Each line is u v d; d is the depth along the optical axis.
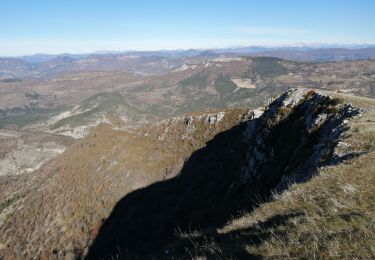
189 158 122.00
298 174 31.39
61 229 132.88
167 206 101.81
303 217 12.14
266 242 10.79
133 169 138.75
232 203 58.38
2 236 152.50
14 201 182.25
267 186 45.62
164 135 156.38
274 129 56.97
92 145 180.75
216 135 119.38
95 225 122.00
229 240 12.82
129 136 173.38
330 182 15.83
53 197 156.75
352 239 9.55
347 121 32.31
